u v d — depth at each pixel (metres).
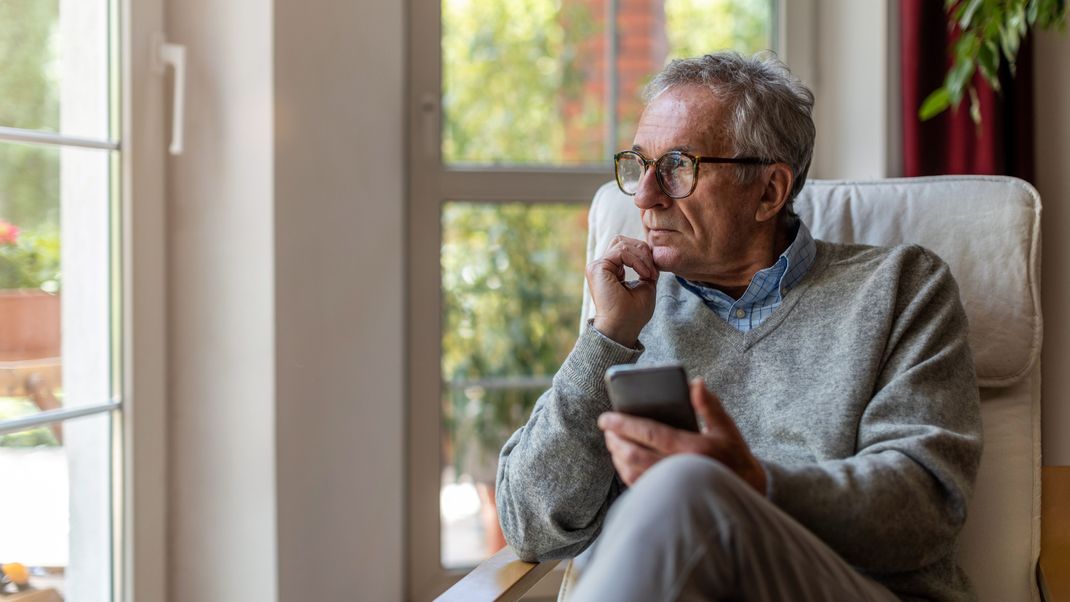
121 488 1.71
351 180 1.89
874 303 1.29
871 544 1.08
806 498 1.05
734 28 2.19
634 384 1.04
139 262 1.71
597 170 2.14
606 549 0.88
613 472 1.31
